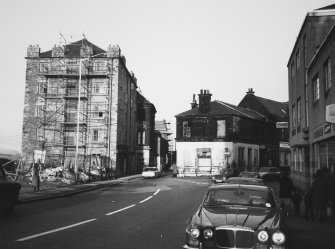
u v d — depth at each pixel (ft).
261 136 189.57
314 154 65.82
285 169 46.85
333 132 48.19
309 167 73.31
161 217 43.86
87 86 158.51
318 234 34.14
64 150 155.22
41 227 35.76
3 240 29.35
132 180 140.15
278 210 25.29
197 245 21.47
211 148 162.81
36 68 160.86
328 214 45.88
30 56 161.07
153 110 232.32
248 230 21.03
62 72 159.22
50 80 159.53
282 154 200.13
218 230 21.34
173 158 298.97
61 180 109.60
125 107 176.14
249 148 175.42
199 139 164.45
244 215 23.31
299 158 86.89
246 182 46.73
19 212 47.47
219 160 161.07
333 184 43.62
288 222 41.29
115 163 154.30
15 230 33.91
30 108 159.02
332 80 49.34
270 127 200.44
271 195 27.14
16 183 45.27
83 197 70.79
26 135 157.38
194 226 22.09
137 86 208.13
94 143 155.43
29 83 160.25
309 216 46.09
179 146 167.12
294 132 92.48
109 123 156.15
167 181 131.23
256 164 181.47
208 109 165.78
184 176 164.25
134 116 200.54
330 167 55.26
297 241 31.04
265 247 20.70
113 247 27.71
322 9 70.64
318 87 62.03
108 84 157.48
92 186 97.91
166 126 319.88
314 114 63.67
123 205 56.65
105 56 159.43
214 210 24.72
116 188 97.09
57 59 160.56
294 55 89.45
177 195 75.51
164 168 258.16
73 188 89.40
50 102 158.92
